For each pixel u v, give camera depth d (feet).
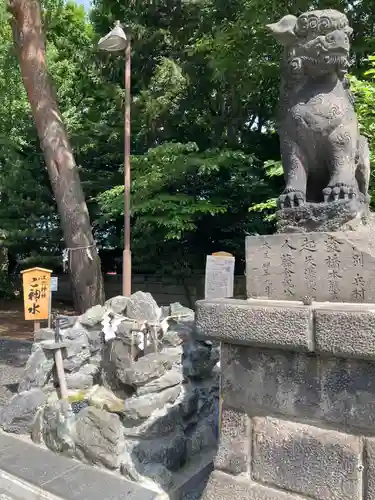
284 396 7.22
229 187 33.35
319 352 6.56
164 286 42.52
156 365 11.73
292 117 8.62
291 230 8.22
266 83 30.83
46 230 48.98
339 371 6.73
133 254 41.42
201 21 32.68
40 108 30.14
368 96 18.40
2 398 17.62
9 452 11.65
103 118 43.62
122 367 12.11
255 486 7.37
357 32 25.81
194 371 12.96
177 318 13.96
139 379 11.42
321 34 7.91
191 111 36.42
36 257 48.11
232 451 7.67
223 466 7.73
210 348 13.89
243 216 35.53
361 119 18.34
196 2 32.42
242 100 33.37
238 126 35.45
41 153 47.11
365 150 9.15
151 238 37.24
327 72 8.27
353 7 25.54
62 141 30.45
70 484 10.02
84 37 49.29
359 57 26.02
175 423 11.27
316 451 6.86
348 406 6.64
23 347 28.17
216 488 7.66
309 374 7.00
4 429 12.92
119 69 40.78
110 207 32.86
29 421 12.69
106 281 48.34
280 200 8.57
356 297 7.27
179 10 35.63
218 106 35.96
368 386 6.48
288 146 8.76
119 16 40.47
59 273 54.54
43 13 32.68
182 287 41.52
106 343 13.17
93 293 30.99
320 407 6.88
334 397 6.77
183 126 37.22
